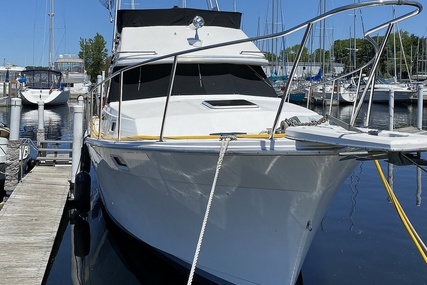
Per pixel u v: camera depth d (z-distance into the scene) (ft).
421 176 35.09
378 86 114.01
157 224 17.24
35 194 26.71
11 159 29.76
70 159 35.53
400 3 10.85
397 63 135.13
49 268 19.33
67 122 87.15
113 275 18.52
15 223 21.63
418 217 25.12
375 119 86.43
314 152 12.00
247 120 15.85
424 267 18.62
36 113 102.78
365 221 24.48
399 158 10.82
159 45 20.33
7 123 80.84
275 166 12.79
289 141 12.32
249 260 14.97
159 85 19.49
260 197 13.82
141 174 16.07
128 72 19.80
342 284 17.19
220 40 21.22
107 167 18.54
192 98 18.90
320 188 13.25
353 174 36.73
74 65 160.45
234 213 14.49
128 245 20.21
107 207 22.76
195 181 14.49
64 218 25.93
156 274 18.06
